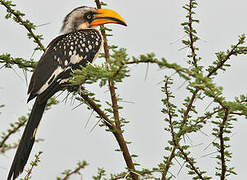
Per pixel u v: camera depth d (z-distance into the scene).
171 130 6.27
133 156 6.63
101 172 5.93
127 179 6.34
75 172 4.50
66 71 8.63
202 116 5.88
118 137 6.68
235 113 5.00
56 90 8.27
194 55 6.41
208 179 6.14
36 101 7.95
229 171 5.91
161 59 4.12
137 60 4.36
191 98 6.37
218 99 4.82
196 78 4.42
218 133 5.70
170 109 6.31
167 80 6.27
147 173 6.15
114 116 6.82
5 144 5.18
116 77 4.80
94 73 5.05
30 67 8.00
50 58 8.53
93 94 6.49
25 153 7.45
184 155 6.06
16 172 7.23
